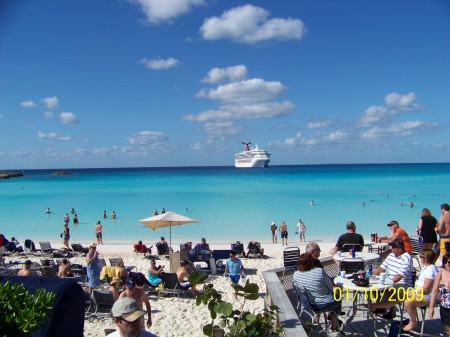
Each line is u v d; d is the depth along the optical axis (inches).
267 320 208.2
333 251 432.5
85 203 2080.5
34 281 218.5
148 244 1074.1
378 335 299.7
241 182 3531.0
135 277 561.6
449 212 488.1
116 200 2193.7
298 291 280.8
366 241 980.6
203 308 501.4
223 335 209.2
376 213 1552.7
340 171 5797.2
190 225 1378.0
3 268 669.9
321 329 304.8
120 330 164.1
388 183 3115.2
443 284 274.1
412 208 1674.5
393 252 315.9
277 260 825.5
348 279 302.0
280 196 2220.7
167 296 554.3
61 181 4229.8
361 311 344.2
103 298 453.1
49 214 1717.5
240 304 510.9
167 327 433.7
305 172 5620.1
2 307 145.0
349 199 2023.9
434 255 293.0
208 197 2249.0
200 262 776.9
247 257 850.8
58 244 1123.3
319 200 2000.5
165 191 2701.8
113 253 943.0
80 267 663.1
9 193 2738.7
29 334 143.9
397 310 344.8
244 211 1669.5
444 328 297.6
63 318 210.4
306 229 1278.3
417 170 5753.0
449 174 4414.4
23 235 1288.1
